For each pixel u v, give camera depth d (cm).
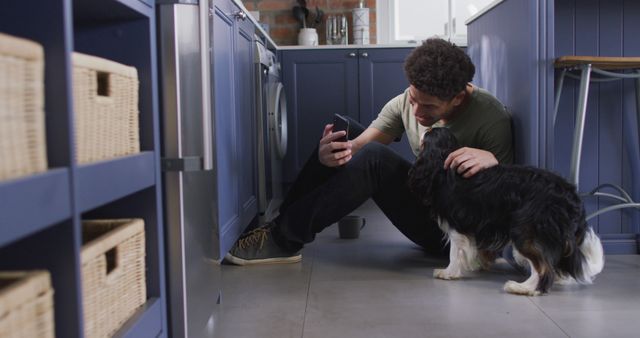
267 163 329
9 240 73
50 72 89
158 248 133
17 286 79
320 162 234
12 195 74
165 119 135
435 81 205
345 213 240
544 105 218
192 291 145
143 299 130
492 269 233
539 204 194
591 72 258
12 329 77
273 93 339
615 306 187
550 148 218
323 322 177
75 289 92
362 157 236
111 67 113
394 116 259
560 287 209
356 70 425
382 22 501
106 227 127
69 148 89
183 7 134
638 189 263
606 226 267
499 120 230
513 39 236
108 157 112
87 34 130
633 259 252
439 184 214
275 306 192
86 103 103
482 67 282
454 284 215
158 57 134
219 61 203
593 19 258
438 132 218
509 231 202
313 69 427
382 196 245
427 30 502
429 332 167
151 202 132
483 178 205
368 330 169
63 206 87
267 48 373
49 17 88
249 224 294
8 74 77
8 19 89
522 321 174
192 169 136
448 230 218
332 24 481
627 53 259
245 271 238
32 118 83
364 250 273
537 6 217
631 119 262
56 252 91
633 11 257
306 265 246
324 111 429
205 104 136
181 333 140
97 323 107
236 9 242
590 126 262
